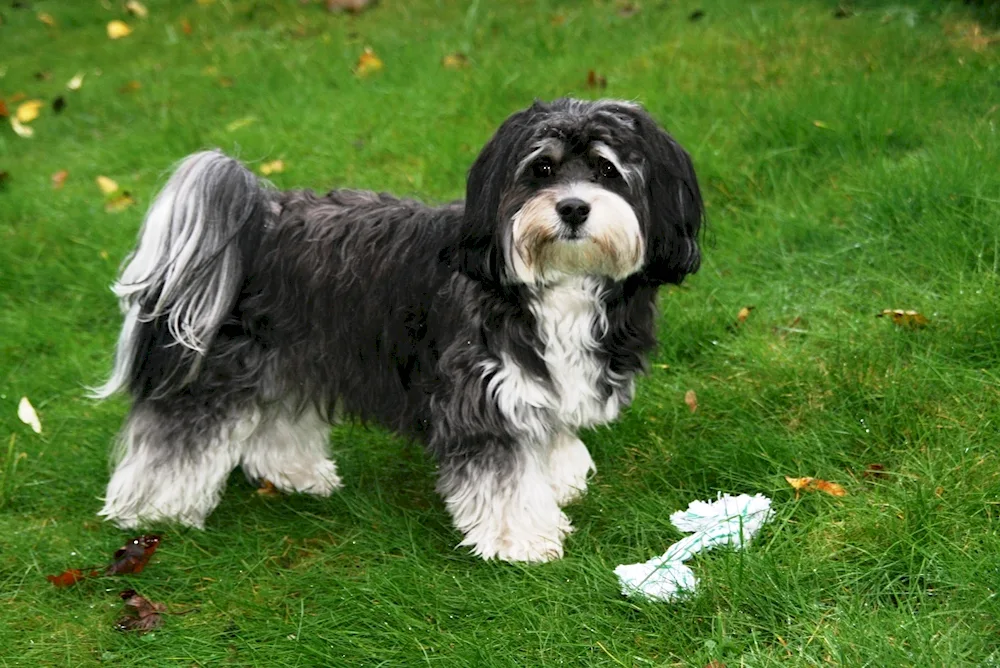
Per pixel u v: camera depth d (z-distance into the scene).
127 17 11.70
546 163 4.18
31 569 4.62
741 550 4.15
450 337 4.37
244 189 4.57
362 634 4.15
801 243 6.52
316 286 4.57
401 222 4.58
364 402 4.70
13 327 6.51
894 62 8.08
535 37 9.53
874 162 6.86
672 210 4.41
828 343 5.67
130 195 7.75
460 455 4.41
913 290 5.86
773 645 3.86
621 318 4.46
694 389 5.53
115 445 5.13
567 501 4.91
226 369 4.59
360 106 8.69
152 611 4.34
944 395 5.11
